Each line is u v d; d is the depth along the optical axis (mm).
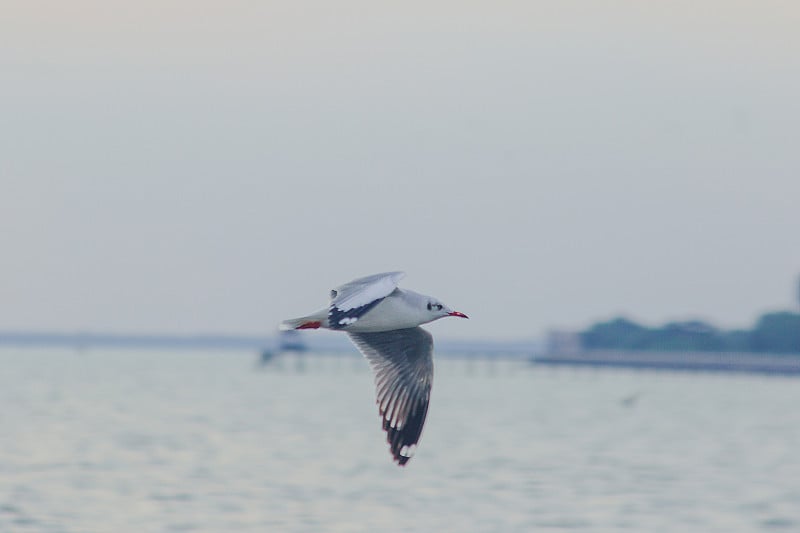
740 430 70688
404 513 37312
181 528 34625
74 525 35031
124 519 35938
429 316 17984
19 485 42156
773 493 42281
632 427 73000
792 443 61844
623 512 37969
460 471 47812
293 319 16094
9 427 65875
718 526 35906
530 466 49906
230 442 58812
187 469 47094
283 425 70500
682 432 69062
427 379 18766
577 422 77812
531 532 34531
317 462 50281
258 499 39625
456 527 35250
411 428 18688
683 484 44438
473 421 78688
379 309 17781
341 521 35812
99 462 49062
